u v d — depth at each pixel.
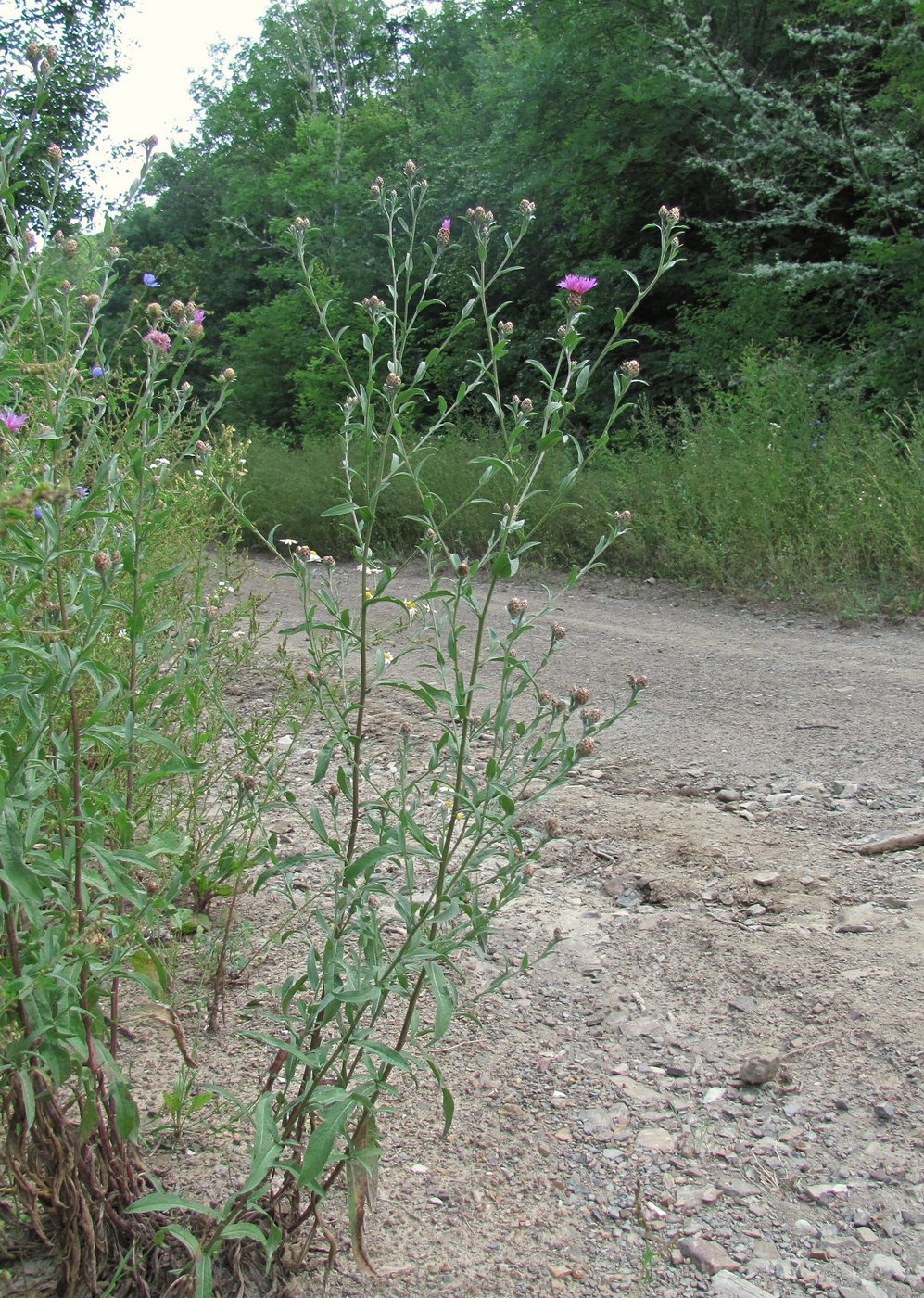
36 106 2.07
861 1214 2.02
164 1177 1.98
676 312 14.22
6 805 1.47
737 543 7.98
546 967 2.88
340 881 1.91
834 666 5.74
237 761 3.61
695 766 4.30
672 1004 2.69
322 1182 1.92
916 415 8.78
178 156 32.50
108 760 2.04
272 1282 1.79
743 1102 2.34
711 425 9.73
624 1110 2.33
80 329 2.47
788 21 13.42
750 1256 1.93
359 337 18.94
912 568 7.34
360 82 29.33
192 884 2.89
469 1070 2.46
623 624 7.07
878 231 12.02
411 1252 1.92
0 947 1.67
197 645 2.34
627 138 14.15
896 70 11.49
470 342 15.84
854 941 2.88
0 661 1.77
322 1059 1.71
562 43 14.73
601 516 8.91
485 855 1.92
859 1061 2.42
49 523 1.64
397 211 2.32
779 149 12.13
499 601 7.93
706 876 3.33
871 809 3.78
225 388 2.62
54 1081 1.48
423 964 1.85
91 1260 1.67
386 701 4.99
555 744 2.06
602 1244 1.97
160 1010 1.78
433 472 10.37
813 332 11.82
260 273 21.69
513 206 15.34
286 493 10.88
